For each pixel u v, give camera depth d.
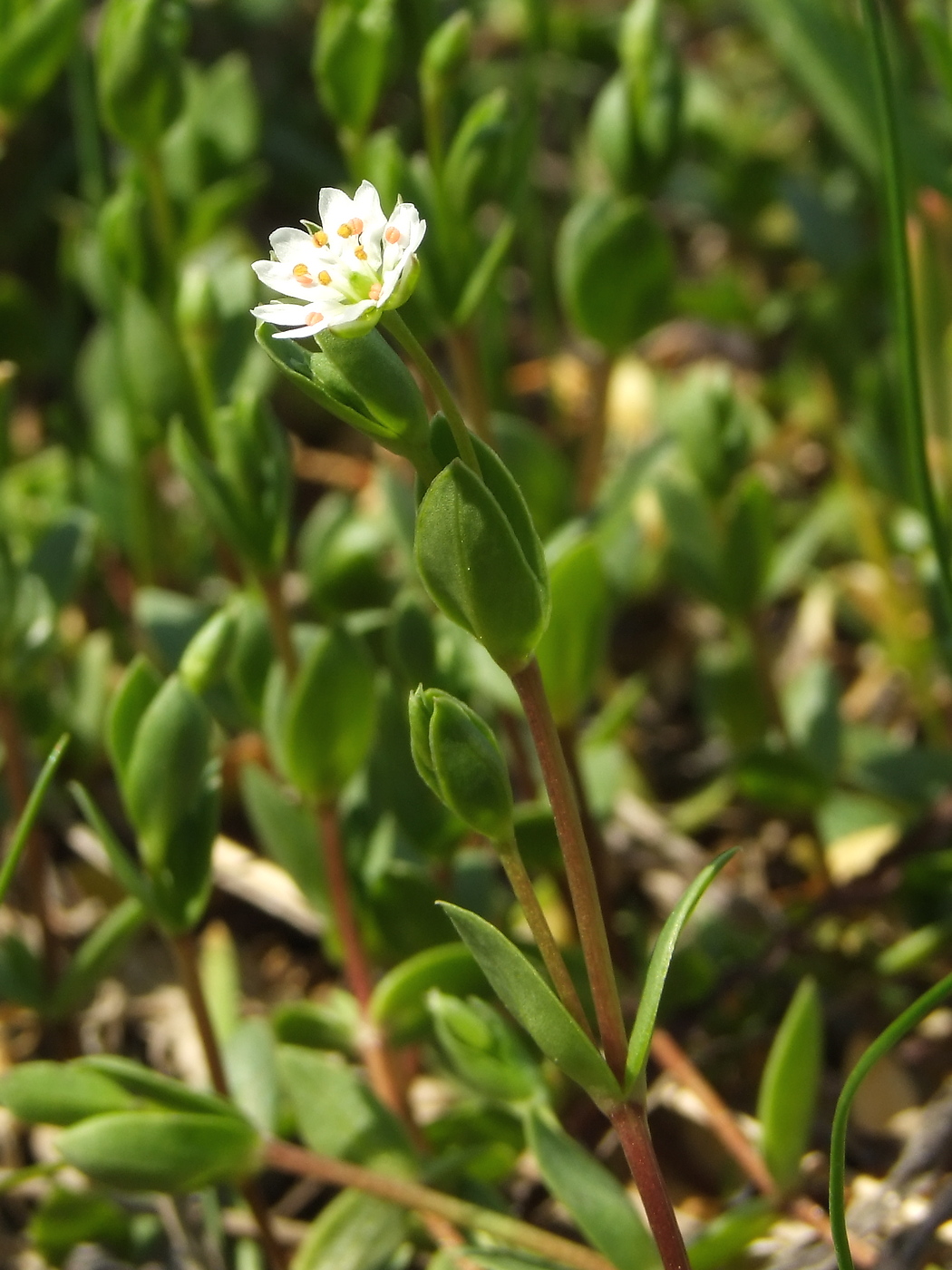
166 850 0.19
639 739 0.28
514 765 0.24
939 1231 0.20
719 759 0.27
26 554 0.25
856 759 0.24
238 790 0.26
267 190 0.36
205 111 0.28
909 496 0.27
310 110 0.37
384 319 0.15
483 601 0.15
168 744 0.18
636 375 0.34
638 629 0.30
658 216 0.39
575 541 0.22
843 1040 0.23
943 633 0.26
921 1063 0.22
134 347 0.23
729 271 0.35
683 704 0.29
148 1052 0.23
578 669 0.21
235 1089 0.20
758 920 0.24
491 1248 0.18
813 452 0.33
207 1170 0.18
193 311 0.21
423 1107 0.22
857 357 0.31
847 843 0.25
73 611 0.28
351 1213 0.19
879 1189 0.20
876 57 0.19
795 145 0.39
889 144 0.19
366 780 0.21
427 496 0.15
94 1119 0.18
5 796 0.23
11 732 0.22
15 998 0.21
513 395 0.33
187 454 0.20
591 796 0.23
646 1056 0.16
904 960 0.22
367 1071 0.22
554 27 0.37
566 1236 0.21
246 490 0.20
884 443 0.28
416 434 0.16
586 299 0.24
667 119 0.23
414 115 0.34
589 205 0.24
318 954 0.24
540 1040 0.16
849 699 0.28
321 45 0.22
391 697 0.21
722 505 0.24
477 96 0.36
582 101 0.39
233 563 0.24
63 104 0.35
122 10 0.22
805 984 0.19
